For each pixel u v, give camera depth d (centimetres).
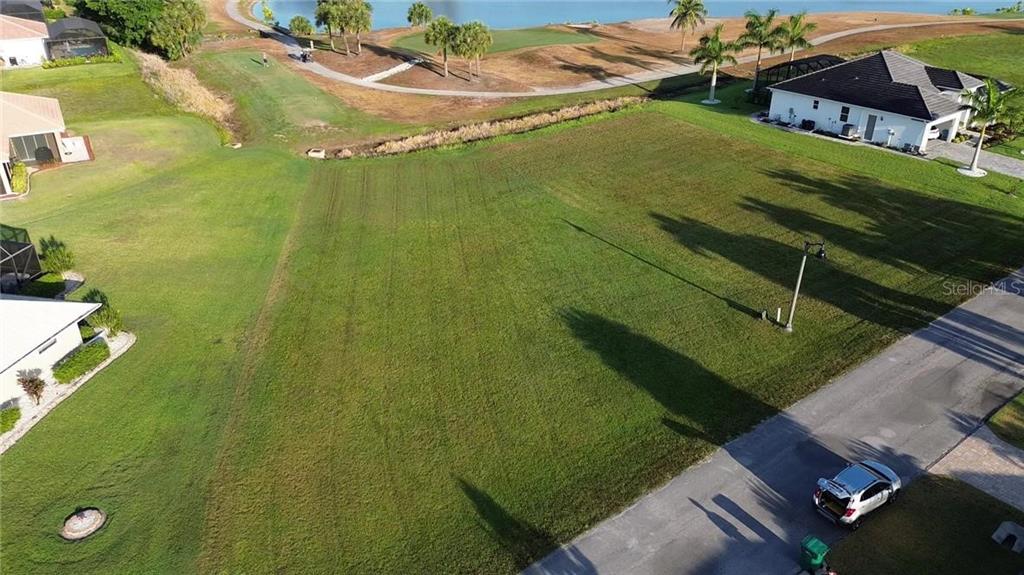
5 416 2325
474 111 6688
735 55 8956
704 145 5269
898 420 2369
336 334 2977
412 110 6744
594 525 1992
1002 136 5281
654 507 2045
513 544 1945
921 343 2795
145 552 1934
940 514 1986
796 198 4247
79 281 3284
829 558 1850
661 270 3447
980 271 3350
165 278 3359
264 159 5062
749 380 2605
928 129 4866
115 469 2220
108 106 5856
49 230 3753
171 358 2780
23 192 4141
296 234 3953
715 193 4366
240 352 2845
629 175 4716
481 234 3897
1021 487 2080
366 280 3419
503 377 2672
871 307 3067
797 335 2877
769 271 3406
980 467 2158
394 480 2186
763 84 6719
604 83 7694
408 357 2812
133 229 3841
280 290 3338
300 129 6047
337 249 3753
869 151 5009
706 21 12106
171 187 4431
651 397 2533
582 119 5972
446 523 2023
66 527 1994
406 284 3378
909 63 5584
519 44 9519
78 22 7431
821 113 5459
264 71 7944
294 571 1878
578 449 2292
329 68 8275
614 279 3375
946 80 5403
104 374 2661
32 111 4575
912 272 3353
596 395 2553
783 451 2245
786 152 5047
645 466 2203
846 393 2506
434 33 7531
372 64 8444
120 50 7669
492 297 3244
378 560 1908
